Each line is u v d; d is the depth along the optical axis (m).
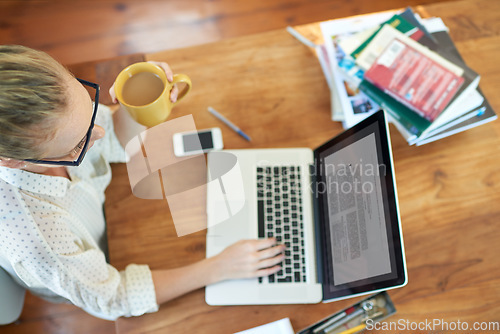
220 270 0.85
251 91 1.04
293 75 1.05
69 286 0.76
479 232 0.89
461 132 0.98
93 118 0.65
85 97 0.61
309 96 1.03
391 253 0.73
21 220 0.68
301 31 1.10
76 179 0.82
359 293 0.77
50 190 0.73
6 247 0.70
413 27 0.99
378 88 0.94
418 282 0.85
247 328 0.83
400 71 0.92
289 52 1.08
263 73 1.06
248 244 0.87
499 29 1.06
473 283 0.84
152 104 0.73
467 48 1.05
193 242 0.91
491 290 0.84
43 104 0.51
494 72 1.02
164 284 0.84
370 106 0.97
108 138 0.93
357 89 0.99
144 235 0.92
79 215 0.85
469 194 0.92
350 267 0.81
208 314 0.85
